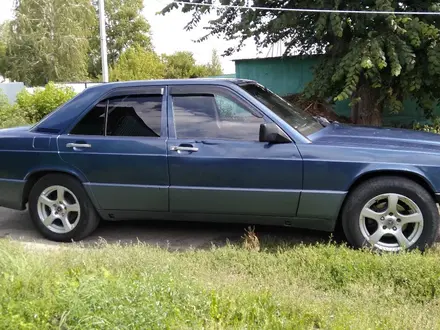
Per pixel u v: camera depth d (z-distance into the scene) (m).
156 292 3.24
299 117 5.04
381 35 8.34
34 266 3.77
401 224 4.40
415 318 3.14
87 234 5.18
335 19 8.28
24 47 40.84
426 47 8.47
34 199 5.24
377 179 4.39
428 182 4.30
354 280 3.78
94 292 3.10
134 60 35.25
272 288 3.62
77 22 42.47
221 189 4.64
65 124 5.12
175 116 4.86
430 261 3.96
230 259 4.26
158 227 5.61
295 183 4.48
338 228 5.18
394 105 9.19
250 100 4.72
